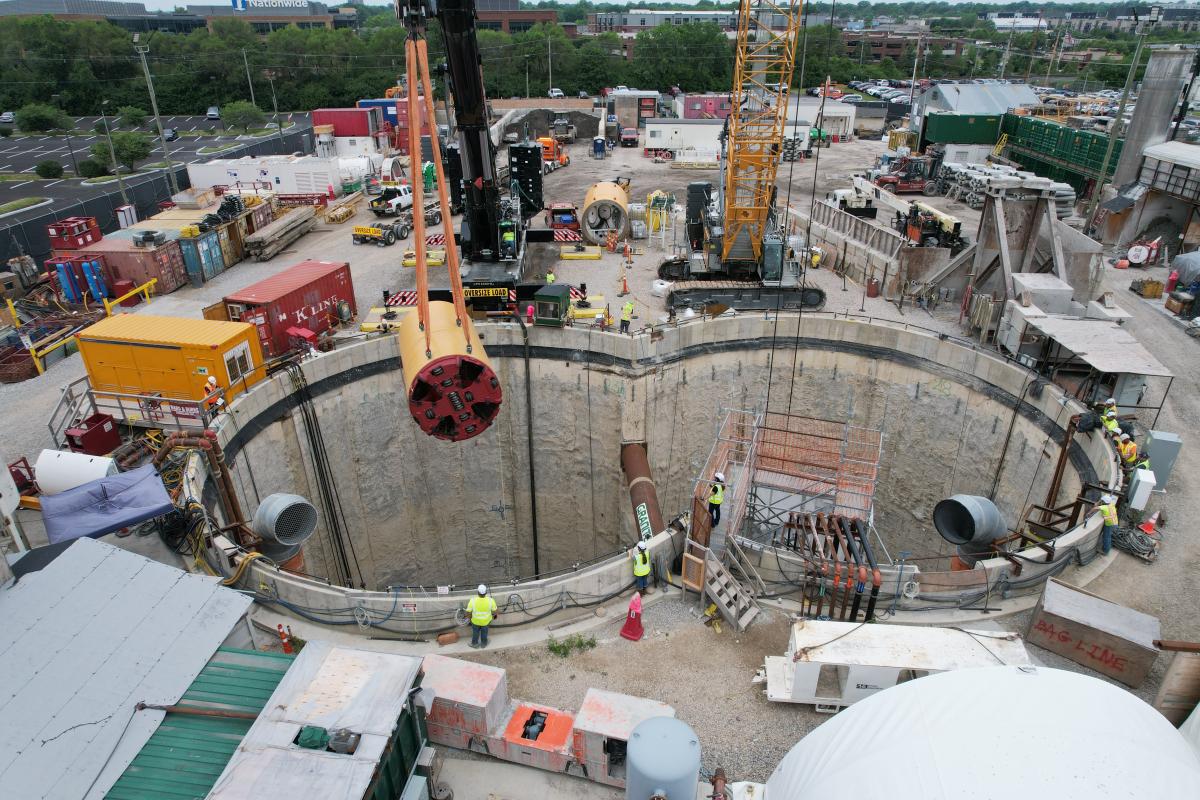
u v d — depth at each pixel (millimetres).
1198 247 47594
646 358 34406
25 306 38531
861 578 18500
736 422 30344
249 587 20109
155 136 109875
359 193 63281
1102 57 179000
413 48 19250
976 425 32781
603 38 162000
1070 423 25422
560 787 15008
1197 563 21812
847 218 48531
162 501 20016
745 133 40219
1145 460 24125
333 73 137375
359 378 33500
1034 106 81438
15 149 102812
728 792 14336
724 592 19484
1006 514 31297
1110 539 21969
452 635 19000
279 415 30453
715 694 17406
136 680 13609
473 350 21562
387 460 35531
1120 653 17109
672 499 38656
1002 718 11656
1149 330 37562
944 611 19438
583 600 19859
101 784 11867
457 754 15695
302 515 22984
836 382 36500
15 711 12781
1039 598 19328
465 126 35906
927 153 75500
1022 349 32562
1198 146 49875
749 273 42188
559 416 36406
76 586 15289
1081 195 65188
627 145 86375
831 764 12336
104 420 26219
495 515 39219
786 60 38219
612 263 47125
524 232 44250
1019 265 37781
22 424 29203
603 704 14891
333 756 11961
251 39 145750
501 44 142750
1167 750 11211
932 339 33969
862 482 27391
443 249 48625
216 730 12836
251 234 49344
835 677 16750
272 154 91500
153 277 41750
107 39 134125
